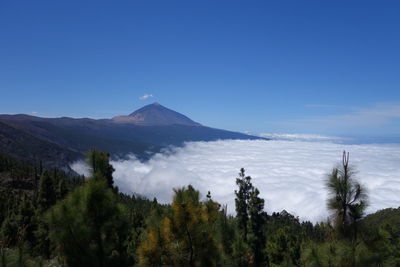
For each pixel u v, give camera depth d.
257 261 26.05
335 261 7.41
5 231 12.52
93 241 7.09
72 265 6.70
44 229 9.87
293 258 18.81
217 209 9.51
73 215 6.89
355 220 7.60
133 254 8.66
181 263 7.70
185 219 7.61
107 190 7.48
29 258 6.79
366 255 7.23
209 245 7.86
